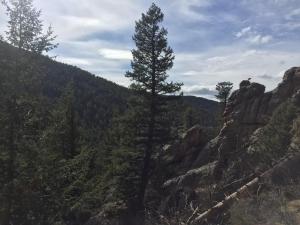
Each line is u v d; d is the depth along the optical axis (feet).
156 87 121.39
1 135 51.83
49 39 56.13
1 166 51.24
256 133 85.25
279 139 61.36
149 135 118.52
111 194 112.78
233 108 119.65
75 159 57.62
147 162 117.19
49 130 54.75
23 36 54.49
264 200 29.07
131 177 114.52
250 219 27.07
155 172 123.24
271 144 61.52
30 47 54.80
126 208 108.58
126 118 118.42
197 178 96.99
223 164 92.73
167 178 121.39
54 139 55.31
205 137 128.98
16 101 52.39
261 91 118.73
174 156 127.03
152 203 106.32
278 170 32.48
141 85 121.80
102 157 127.44
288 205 27.58
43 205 51.70
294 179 31.53
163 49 121.60
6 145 51.70
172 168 123.34
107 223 102.01
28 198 50.83
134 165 115.96
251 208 28.27
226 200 29.19
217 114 210.38
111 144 134.82
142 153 117.70
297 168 32.45
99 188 78.59
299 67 113.60
